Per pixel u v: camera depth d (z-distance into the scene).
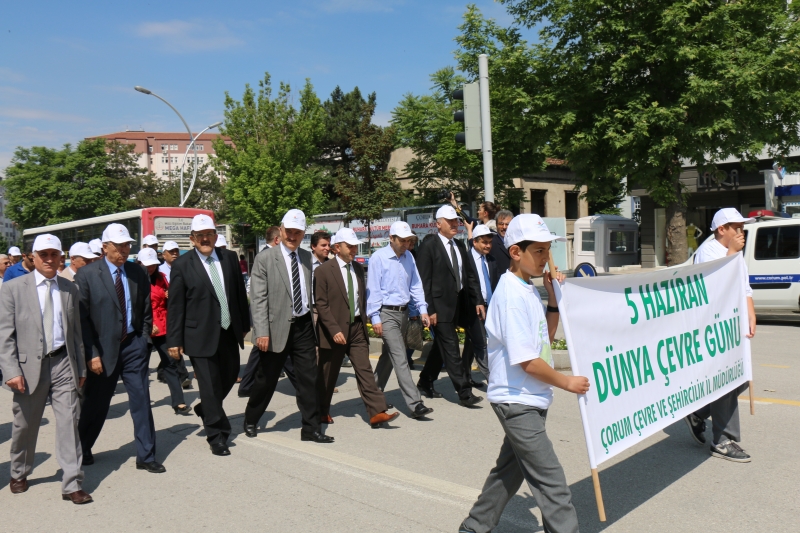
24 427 5.01
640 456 5.41
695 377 4.71
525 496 4.65
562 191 42.47
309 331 6.30
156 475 5.37
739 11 15.30
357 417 7.11
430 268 7.21
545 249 3.32
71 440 4.88
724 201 28.05
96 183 53.03
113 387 5.67
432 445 5.94
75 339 5.06
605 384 3.79
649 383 4.20
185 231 23.17
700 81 14.32
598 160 16.61
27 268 10.38
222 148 30.38
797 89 15.30
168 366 7.70
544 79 16.55
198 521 4.39
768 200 23.48
